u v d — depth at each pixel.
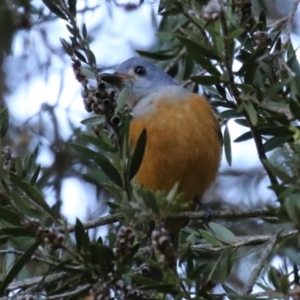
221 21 8.66
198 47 8.94
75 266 9.39
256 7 12.80
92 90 9.49
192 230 12.01
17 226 8.80
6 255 10.81
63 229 9.04
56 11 10.46
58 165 15.66
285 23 11.43
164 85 13.19
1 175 8.98
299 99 9.05
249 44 10.48
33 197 9.12
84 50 10.23
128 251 8.52
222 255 10.69
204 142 12.34
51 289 10.61
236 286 14.33
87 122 9.91
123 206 8.30
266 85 10.30
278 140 9.58
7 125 10.62
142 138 9.27
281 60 9.88
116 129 9.45
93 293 8.48
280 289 8.35
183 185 12.52
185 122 12.28
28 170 10.46
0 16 15.89
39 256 10.56
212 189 16.52
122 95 9.67
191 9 10.16
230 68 8.91
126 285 8.62
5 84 16.59
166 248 7.86
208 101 12.77
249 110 8.90
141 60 13.91
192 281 8.68
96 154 9.38
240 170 16.89
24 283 10.17
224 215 10.77
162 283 8.42
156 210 8.05
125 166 9.20
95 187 15.68
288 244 12.27
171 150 12.22
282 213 8.51
